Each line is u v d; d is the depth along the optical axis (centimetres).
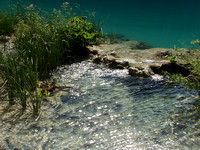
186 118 317
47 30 571
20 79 398
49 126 309
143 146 264
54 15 666
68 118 328
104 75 490
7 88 374
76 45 599
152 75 475
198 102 357
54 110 350
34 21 621
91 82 454
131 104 362
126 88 423
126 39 852
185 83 418
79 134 291
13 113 340
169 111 336
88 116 332
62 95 399
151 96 387
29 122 319
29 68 421
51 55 520
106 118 325
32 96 378
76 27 595
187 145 263
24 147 268
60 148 266
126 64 530
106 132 293
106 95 396
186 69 475
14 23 738
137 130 294
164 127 298
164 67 488
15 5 782
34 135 290
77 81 460
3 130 300
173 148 259
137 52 630
